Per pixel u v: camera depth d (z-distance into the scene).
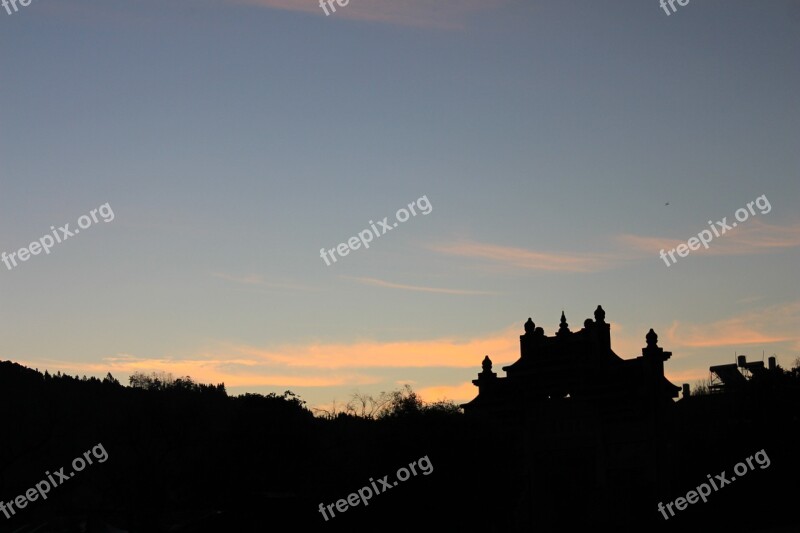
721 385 83.62
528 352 57.66
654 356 52.56
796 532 49.16
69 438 82.62
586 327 55.47
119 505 77.12
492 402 58.06
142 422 79.81
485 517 46.47
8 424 79.75
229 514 47.91
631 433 52.38
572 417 54.94
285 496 48.28
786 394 62.38
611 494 52.38
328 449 79.56
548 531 54.12
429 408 48.91
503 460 47.66
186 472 80.38
